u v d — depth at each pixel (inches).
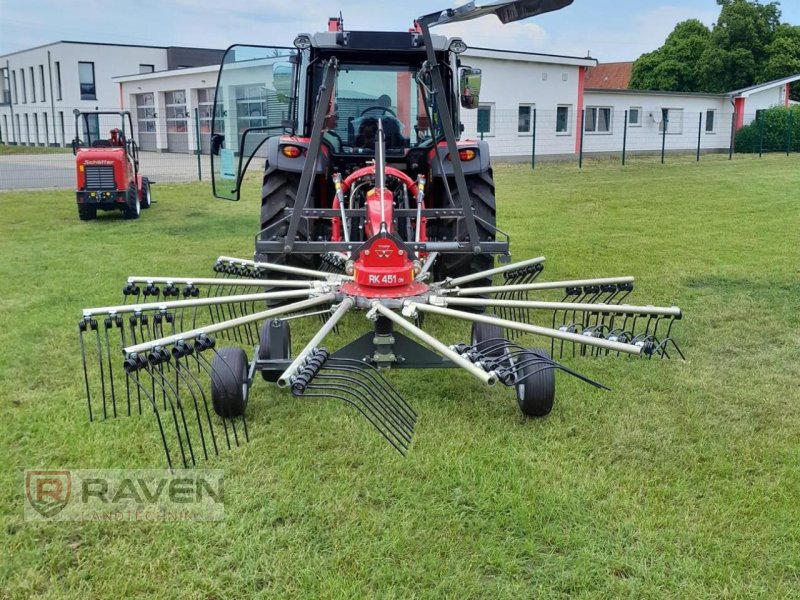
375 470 119.6
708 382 158.4
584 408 144.1
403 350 136.9
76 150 402.3
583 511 108.3
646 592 91.4
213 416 139.4
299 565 96.6
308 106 212.7
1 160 884.0
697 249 302.5
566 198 474.9
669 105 1000.9
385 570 95.3
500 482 115.7
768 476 118.6
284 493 112.7
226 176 589.9
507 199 470.6
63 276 250.5
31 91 1444.4
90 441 128.2
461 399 148.5
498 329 150.3
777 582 93.7
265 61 254.7
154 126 1136.8
